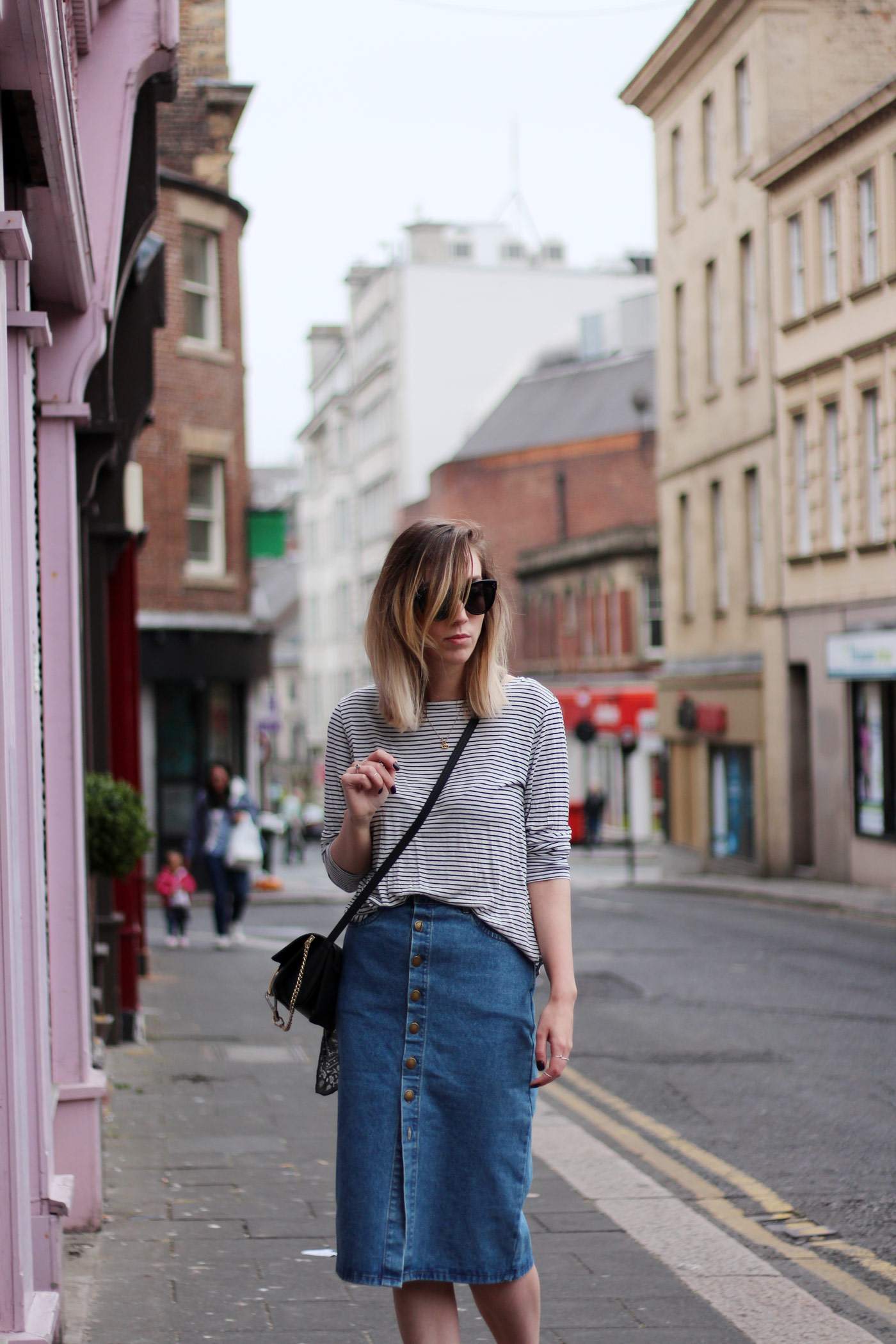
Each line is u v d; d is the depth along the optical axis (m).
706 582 36.06
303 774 86.12
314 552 90.50
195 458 32.12
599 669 56.53
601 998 13.58
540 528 62.97
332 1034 3.77
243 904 19.53
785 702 31.33
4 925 3.94
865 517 28.05
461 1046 3.57
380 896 3.63
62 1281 5.21
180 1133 8.19
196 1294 5.46
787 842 31.41
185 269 31.59
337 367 86.56
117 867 10.18
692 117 35.75
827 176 28.92
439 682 3.71
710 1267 5.76
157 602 31.27
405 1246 3.53
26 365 4.95
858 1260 5.94
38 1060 4.83
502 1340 3.68
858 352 27.91
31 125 4.51
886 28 31.06
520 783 3.68
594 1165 7.41
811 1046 10.90
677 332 37.78
